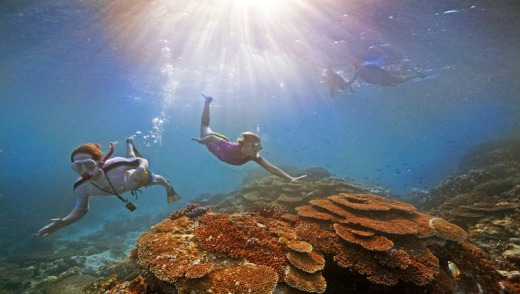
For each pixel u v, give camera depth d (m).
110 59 22.34
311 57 21.00
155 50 20.38
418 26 15.70
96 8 14.30
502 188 10.94
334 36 16.78
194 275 3.31
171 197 3.93
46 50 20.28
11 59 22.41
